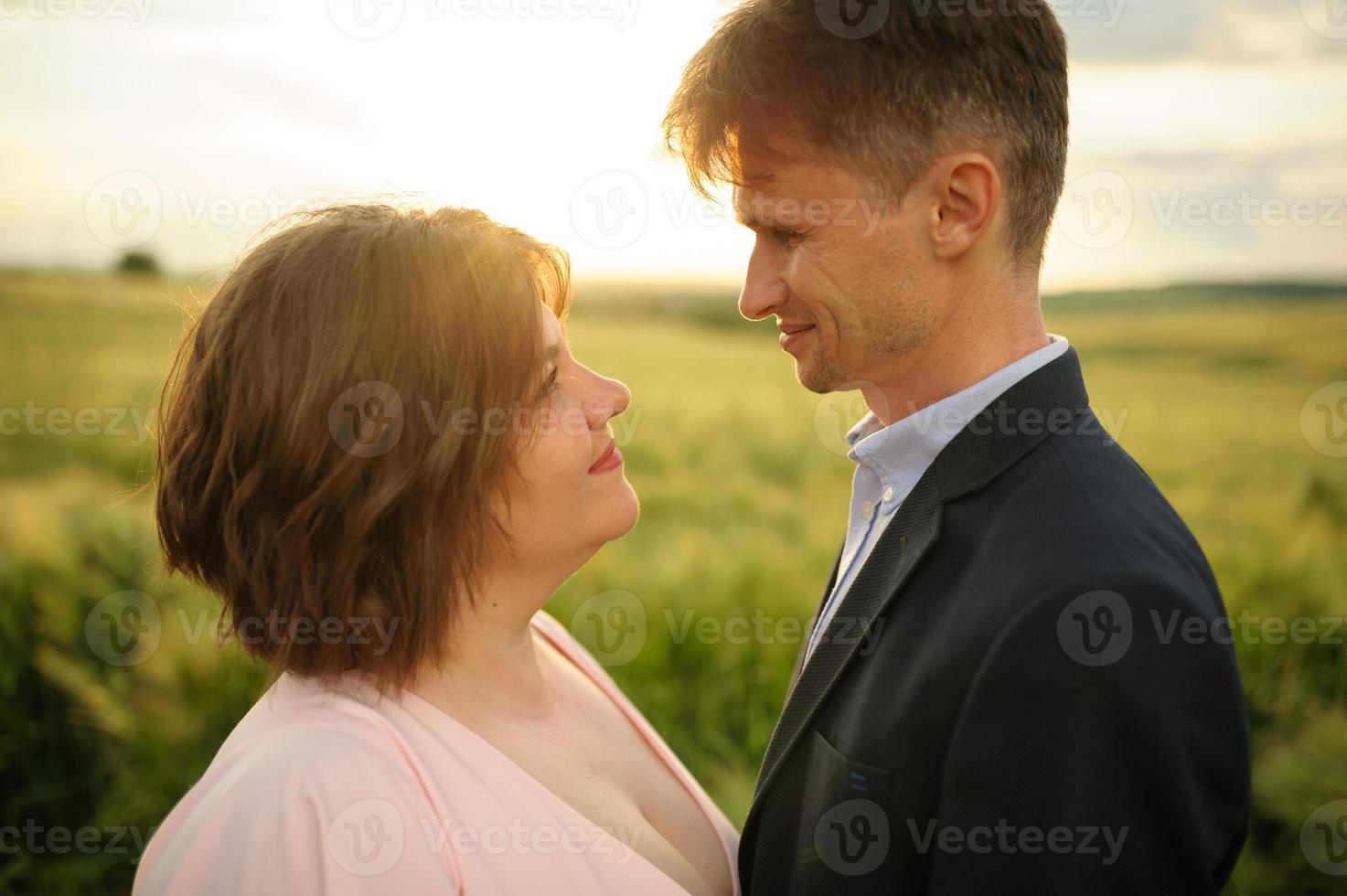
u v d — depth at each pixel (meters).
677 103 1.34
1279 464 7.44
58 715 3.47
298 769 1.06
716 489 6.52
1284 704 3.69
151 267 16.88
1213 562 4.64
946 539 1.18
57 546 3.96
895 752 1.12
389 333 1.12
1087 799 0.96
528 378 1.19
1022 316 1.28
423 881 1.03
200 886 1.02
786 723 1.30
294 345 1.12
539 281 1.35
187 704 3.35
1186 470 7.28
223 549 1.22
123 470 6.70
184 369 1.25
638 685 3.85
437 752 1.13
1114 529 1.05
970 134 1.17
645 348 17.22
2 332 13.21
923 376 1.31
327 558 1.14
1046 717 0.99
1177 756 0.95
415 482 1.13
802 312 1.32
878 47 1.17
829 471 7.35
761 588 4.29
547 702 1.40
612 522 1.30
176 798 3.25
